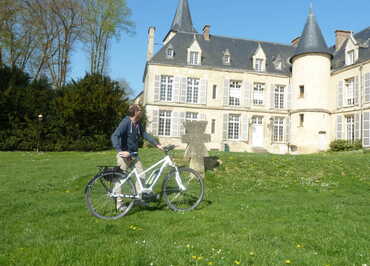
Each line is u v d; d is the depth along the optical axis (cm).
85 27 2589
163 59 2809
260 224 441
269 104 2991
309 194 757
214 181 855
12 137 1864
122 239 361
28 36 2455
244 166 1003
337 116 2672
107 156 1422
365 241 369
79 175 845
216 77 2902
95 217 466
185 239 368
